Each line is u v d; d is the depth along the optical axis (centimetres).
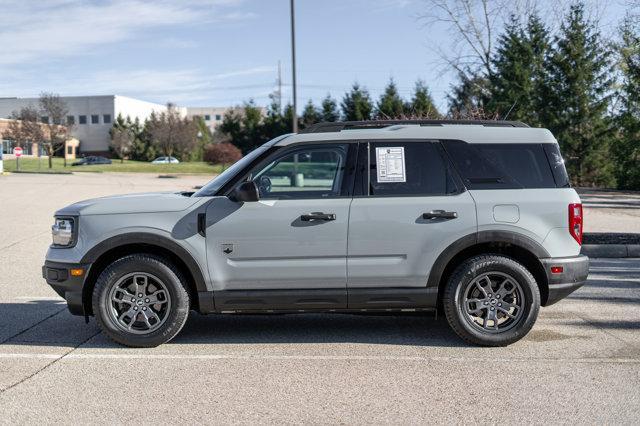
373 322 699
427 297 595
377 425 423
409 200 593
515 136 613
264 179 605
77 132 9562
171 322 590
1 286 884
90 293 605
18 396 474
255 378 515
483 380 509
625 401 463
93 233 586
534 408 451
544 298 609
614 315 723
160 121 8325
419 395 477
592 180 3553
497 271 590
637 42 3059
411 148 606
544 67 3541
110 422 427
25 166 6125
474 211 591
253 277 588
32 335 642
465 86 3756
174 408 451
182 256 584
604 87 3466
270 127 6619
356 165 603
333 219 587
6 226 1531
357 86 5706
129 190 2948
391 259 592
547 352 585
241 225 585
